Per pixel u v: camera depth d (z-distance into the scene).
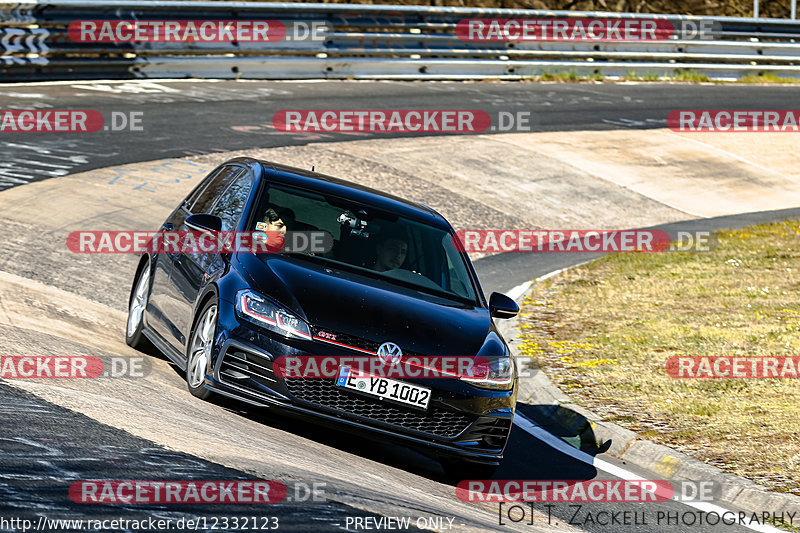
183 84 79.75
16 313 28.50
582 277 51.59
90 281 36.28
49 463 15.98
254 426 22.33
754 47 118.81
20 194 46.41
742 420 30.23
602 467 27.23
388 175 64.31
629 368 35.91
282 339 21.94
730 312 44.53
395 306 23.48
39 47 71.75
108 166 54.38
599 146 81.12
